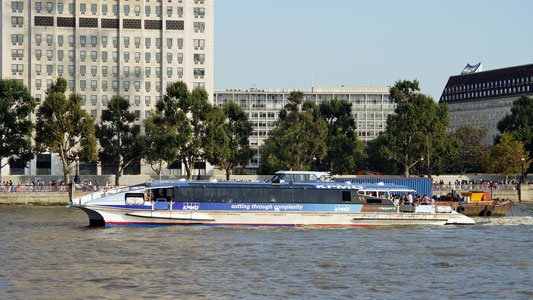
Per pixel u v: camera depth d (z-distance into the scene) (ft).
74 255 317.22
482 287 259.80
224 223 419.13
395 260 313.32
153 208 411.54
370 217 433.48
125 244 349.20
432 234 401.49
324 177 456.45
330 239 374.43
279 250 335.67
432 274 282.36
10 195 638.12
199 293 245.45
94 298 237.86
